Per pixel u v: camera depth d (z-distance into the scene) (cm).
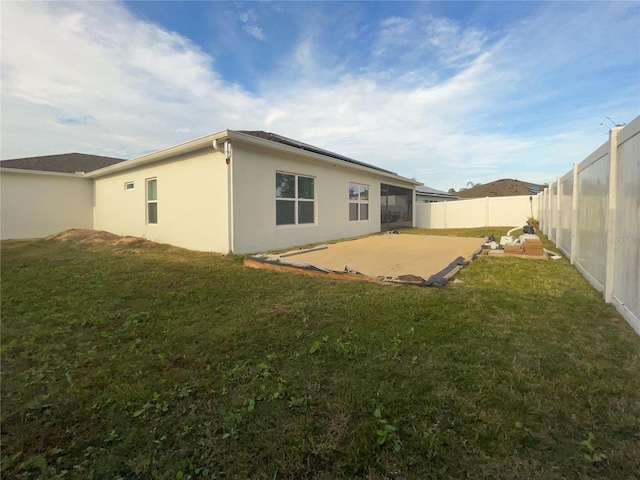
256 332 284
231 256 698
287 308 344
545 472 133
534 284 430
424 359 227
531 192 2503
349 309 336
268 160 812
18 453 150
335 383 202
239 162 734
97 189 1259
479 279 461
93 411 182
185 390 198
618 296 323
